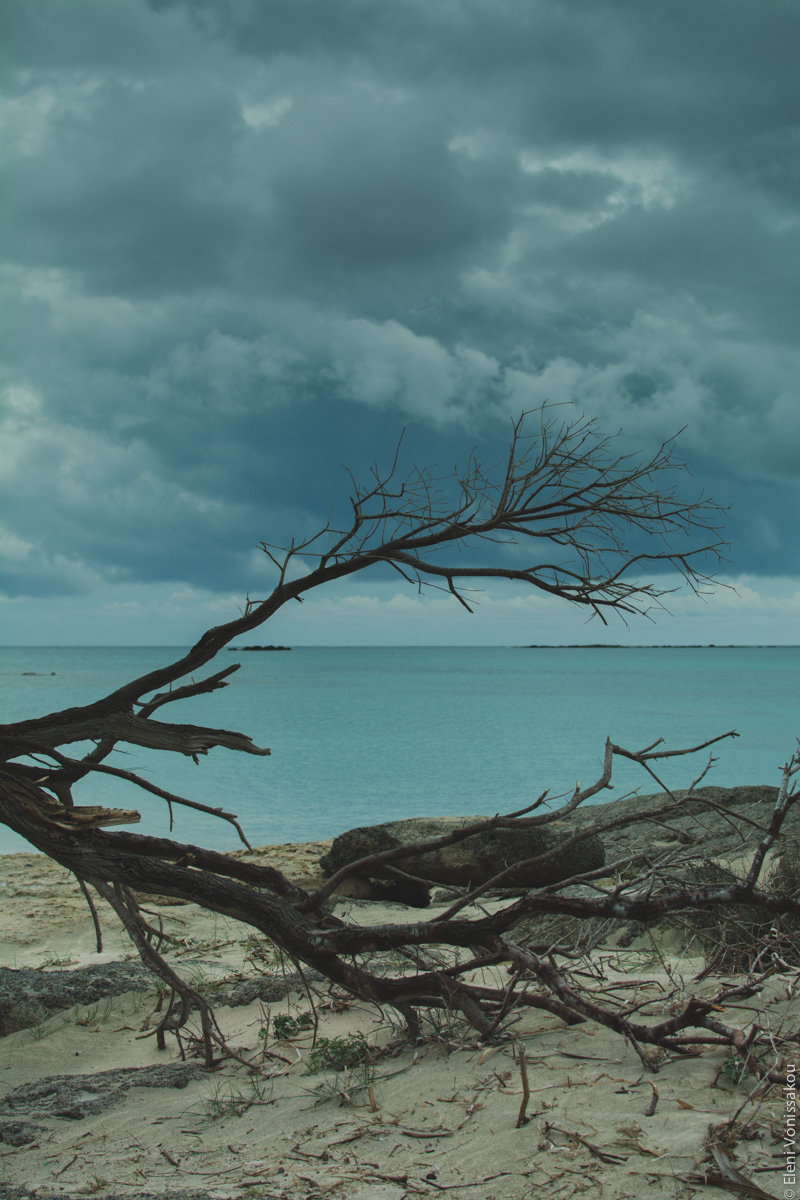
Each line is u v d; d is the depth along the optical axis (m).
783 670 130.75
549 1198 3.06
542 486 5.33
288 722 40.34
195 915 9.30
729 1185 3.04
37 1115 4.44
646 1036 4.24
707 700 58.19
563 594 5.31
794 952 5.75
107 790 21.44
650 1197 3.01
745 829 9.55
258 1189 3.35
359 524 5.49
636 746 30.09
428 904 9.73
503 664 170.00
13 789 5.40
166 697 5.84
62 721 5.68
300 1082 4.60
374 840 9.96
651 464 5.27
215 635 5.71
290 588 5.62
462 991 4.85
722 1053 4.26
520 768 25.03
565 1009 4.57
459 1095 4.06
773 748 30.28
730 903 4.89
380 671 129.00
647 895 4.96
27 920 9.15
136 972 6.82
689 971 5.90
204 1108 4.40
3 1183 3.66
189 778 23.27
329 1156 3.60
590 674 114.62
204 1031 5.01
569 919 6.55
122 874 5.24
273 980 6.41
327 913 5.47
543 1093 3.94
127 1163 3.78
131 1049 5.52
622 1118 3.60
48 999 6.20
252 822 17.34
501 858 9.46
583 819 11.62
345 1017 5.61
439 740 32.19
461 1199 3.12
